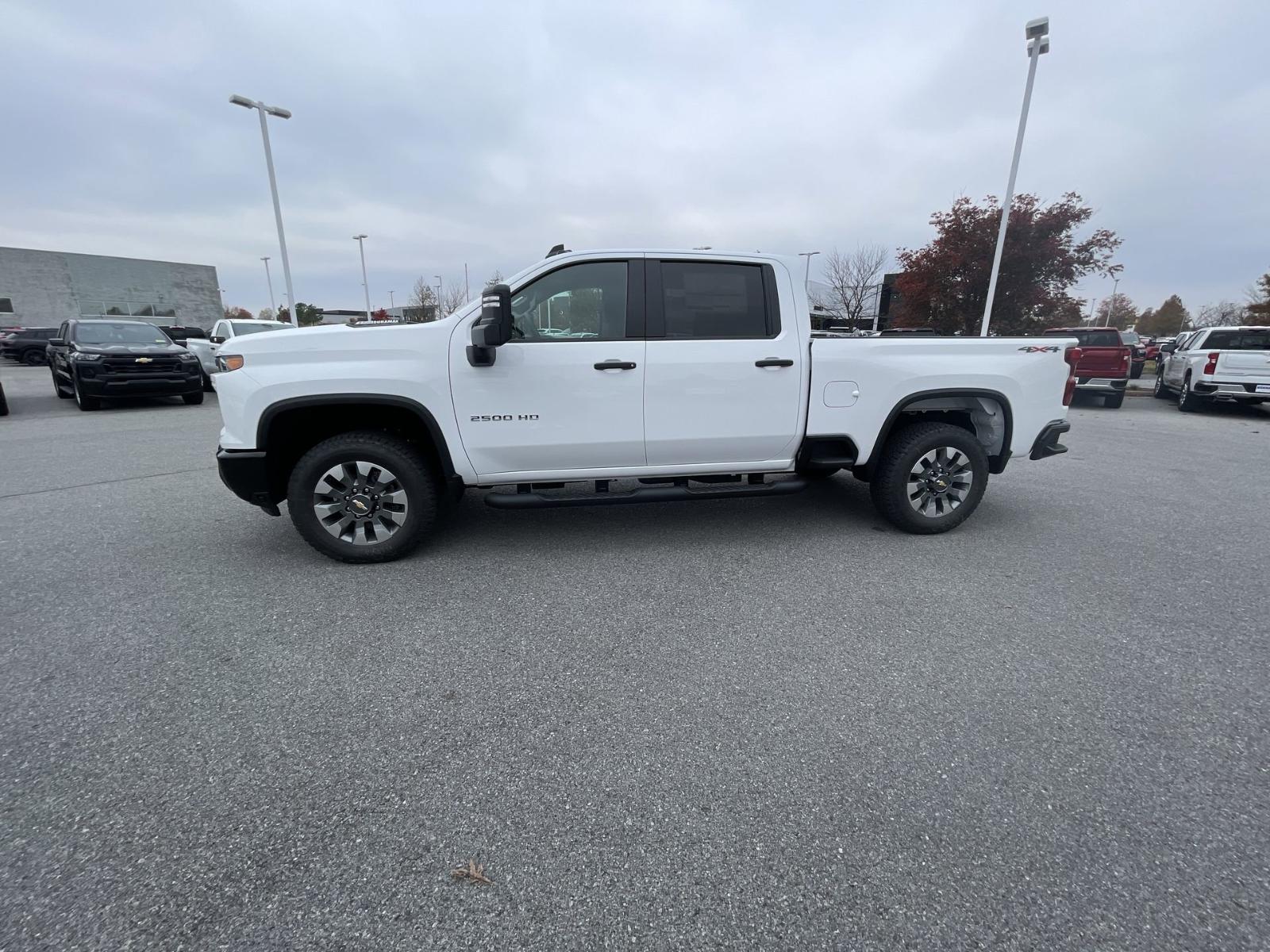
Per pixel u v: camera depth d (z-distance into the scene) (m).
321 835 1.89
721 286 4.13
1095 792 2.07
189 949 1.54
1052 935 1.59
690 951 1.55
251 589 3.66
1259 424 11.66
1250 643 3.05
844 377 4.25
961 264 17.27
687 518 5.07
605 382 3.96
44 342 26.16
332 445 3.87
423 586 3.71
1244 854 1.83
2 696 2.58
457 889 1.72
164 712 2.49
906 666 2.85
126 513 5.12
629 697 2.61
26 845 1.84
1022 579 3.84
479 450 3.96
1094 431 10.56
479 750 2.28
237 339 3.84
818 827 1.93
